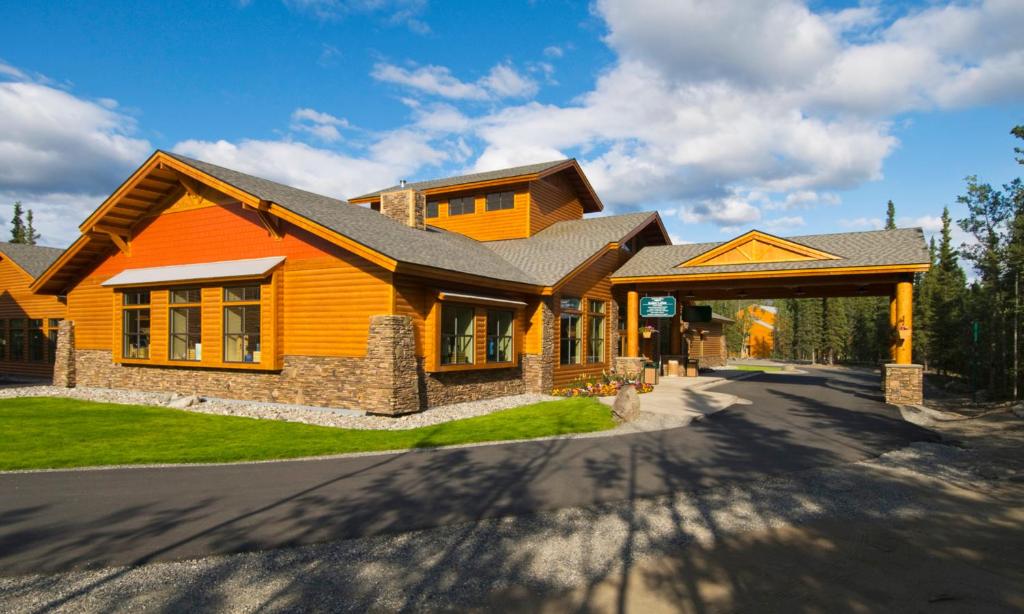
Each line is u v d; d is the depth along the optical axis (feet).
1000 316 61.57
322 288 47.01
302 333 47.93
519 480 26.43
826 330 176.24
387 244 46.11
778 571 16.85
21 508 22.02
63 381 62.85
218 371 52.24
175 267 55.98
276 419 42.80
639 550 18.31
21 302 77.36
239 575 16.20
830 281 63.82
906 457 31.96
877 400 59.06
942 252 129.59
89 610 14.14
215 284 51.88
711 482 26.35
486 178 79.30
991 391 62.28
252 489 24.72
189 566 16.78
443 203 84.02
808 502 23.47
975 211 64.49
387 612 14.19
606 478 26.91
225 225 53.21
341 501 23.03
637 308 72.43
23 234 185.98
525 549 18.29
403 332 43.11
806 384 79.00
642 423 42.45
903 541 19.29
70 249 60.49
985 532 20.18
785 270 60.49
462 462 29.89
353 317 45.21
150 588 15.34
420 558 17.49
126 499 23.18
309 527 20.04
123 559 17.25
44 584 15.56
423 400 45.93
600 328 70.28
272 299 48.01
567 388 61.41
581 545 18.67
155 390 56.34
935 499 24.06
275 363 47.93
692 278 66.28
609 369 71.46
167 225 57.16
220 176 49.19
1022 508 22.89
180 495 23.77
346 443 34.27
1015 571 16.94
